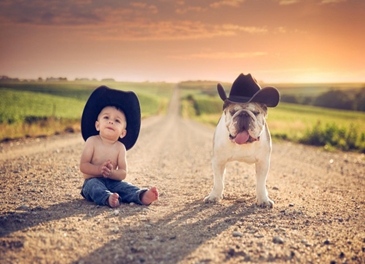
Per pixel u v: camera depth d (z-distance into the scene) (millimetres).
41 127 22031
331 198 7125
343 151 19000
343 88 123688
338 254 3988
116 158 5859
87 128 5887
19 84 119562
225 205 5957
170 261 3613
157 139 21469
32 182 7113
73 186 6855
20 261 3469
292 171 10992
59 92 96688
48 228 4348
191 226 4766
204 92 188500
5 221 4539
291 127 31578
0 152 12312
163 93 174125
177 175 8992
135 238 4195
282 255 3846
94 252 3756
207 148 17156
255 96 5422
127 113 5902
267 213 5559
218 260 3662
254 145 5688
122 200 5781
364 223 5344
